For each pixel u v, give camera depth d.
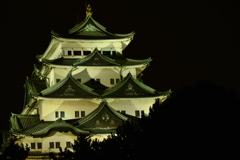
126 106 104.56
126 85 104.31
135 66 110.62
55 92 100.25
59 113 100.94
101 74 109.31
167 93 104.62
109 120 95.81
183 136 52.31
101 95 101.94
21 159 60.47
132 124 56.47
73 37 109.50
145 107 105.31
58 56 115.19
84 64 106.38
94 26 113.62
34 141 93.44
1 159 59.62
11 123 102.50
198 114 53.34
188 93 55.97
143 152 53.03
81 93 101.38
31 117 104.75
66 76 102.94
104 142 55.72
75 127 91.81
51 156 57.22
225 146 50.78
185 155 51.34
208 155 50.69
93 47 112.19
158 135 53.41
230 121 52.50
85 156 54.88
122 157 53.94
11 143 61.16
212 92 55.19
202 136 51.72
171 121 53.84
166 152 52.09
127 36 112.62
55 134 91.38
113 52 113.69
